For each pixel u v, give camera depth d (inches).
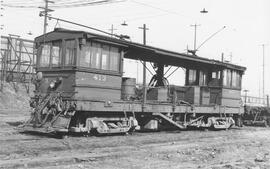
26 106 1443.2
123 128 640.4
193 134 748.0
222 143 615.8
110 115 636.1
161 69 837.8
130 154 445.1
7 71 1627.7
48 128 556.4
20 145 452.1
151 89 789.2
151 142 584.4
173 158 438.9
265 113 1217.4
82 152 436.8
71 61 582.9
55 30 617.6
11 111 1194.6
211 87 937.5
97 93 604.7
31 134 577.3
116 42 636.7
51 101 584.4
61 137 553.9
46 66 629.6
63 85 590.9
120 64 655.8
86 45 589.3
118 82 648.4
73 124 585.9
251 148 576.1
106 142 529.0
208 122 886.4
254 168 376.8
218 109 901.2
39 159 366.9
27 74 1664.6
